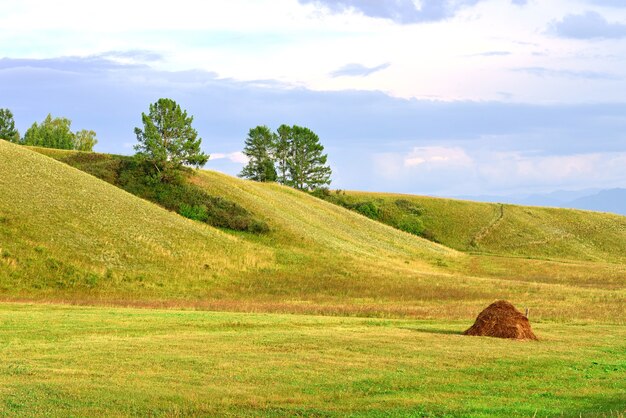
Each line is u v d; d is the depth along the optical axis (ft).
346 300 196.95
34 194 252.42
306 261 272.92
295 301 195.21
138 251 234.38
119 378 68.33
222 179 421.59
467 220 566.77
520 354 90.17
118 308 144.46
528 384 71.31
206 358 80.53
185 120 364.17
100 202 273.33
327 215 430.20
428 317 147.64
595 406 61.41
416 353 88.79
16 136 531.09
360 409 58.85
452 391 67.05
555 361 85.56
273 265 260.01
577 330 122.83
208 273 232.53
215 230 299.38
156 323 114.11
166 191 349.20
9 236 210.38
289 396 63.00
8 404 57.67
